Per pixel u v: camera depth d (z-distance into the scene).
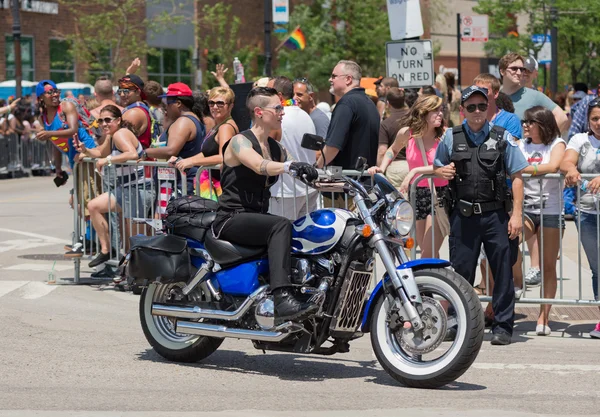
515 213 12.35
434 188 13.51
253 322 10.75
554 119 13.62
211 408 9.41
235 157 10.70
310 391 10.16
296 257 10.52
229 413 9.17
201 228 11.04
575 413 9.35
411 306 10.06
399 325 10.24
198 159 14.83
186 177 15.20
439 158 12.48
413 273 10.28
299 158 14.29
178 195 15.39
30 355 11.68
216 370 11.12
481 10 55.94
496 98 13.98
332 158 14.13
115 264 16.17
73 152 18.50
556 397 9.98
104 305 15.05
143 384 10.41
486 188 12.16
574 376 10.91
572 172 13.09
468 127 12.28
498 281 12.53
